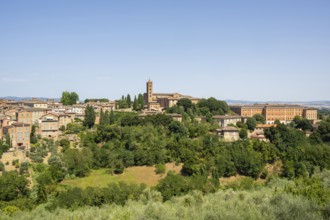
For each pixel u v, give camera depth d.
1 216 57.97
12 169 106.69
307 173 98.06
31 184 97.00
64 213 58.41
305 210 30.42
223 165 106.88
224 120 167.12
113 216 46.75
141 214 39.16
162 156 118.44
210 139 126.88
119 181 97.31
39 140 139.25
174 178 91.44
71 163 111.69
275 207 33.00
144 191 82.12
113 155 118.19
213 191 87.62
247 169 107.50
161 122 145.00
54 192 91.75
